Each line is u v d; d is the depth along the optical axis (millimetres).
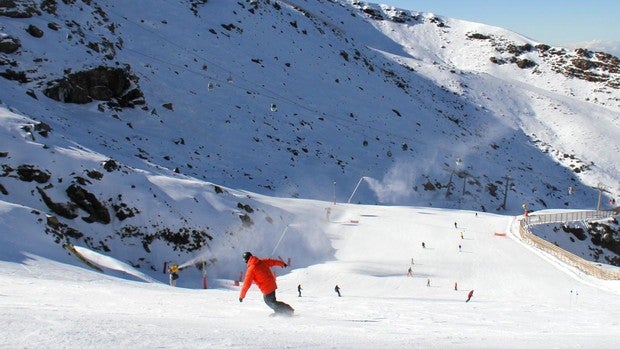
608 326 11266
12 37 63031
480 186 95500
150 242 38281
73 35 71188
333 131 92688
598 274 41562
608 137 147375
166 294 14781
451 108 145375
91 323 5977
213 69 92938
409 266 43281
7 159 37250
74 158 40438
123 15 93125
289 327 7703
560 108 163250
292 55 117438
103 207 37938
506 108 159625
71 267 21500
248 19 120938
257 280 10039
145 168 50219
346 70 126938
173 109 75688
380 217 58312
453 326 9781
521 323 11469
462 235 52188
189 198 43344
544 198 106062
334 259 45688
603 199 117438
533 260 45844
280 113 89875
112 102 67938
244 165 69938
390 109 116688
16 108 52531
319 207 59312
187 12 107500
